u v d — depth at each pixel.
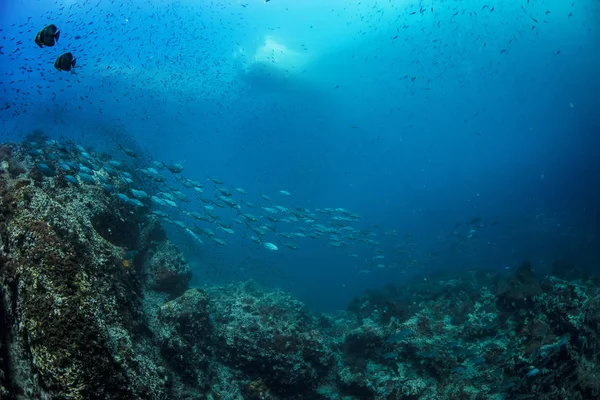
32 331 3.47
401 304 10.77
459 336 9.17
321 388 7.72
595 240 25.17
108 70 26.95
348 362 8.76
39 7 22.62
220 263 20.83
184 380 6.02
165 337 6.12
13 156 8.38
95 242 5.62
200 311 7.24
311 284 28.23
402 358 8.56
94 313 3.84
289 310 9.29
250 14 28.53
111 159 11.70
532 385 6.93
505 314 9.25
